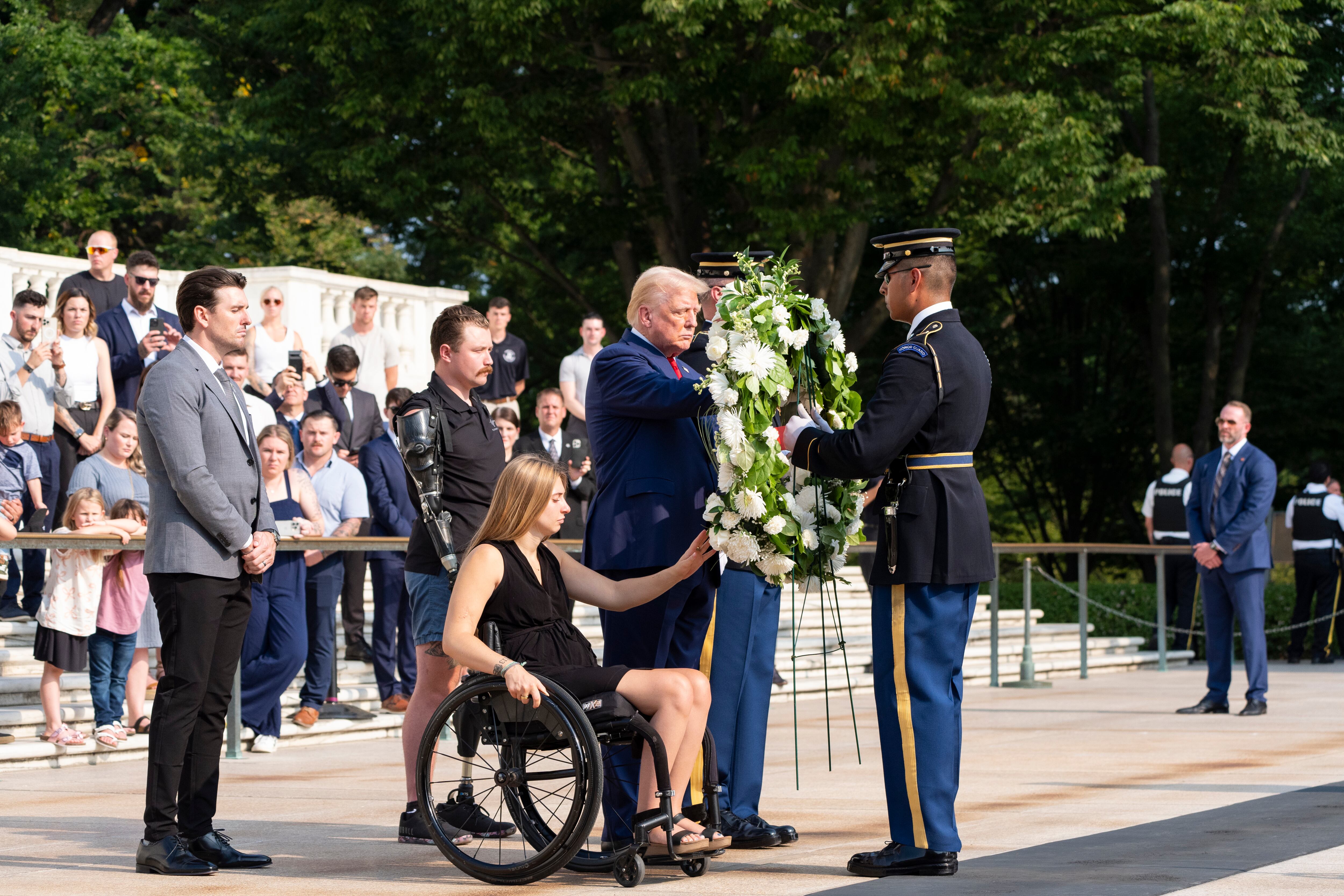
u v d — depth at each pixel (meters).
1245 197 55.59
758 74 41.62
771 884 10.52
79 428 25.16
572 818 10.39
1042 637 36.66
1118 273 58.06
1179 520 37.50
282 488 22.17
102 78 61.44
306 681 22.69
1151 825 12.76
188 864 11.17
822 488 11.70
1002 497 69.00
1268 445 61.50
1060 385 61.69
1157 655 36.81
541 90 44.16
